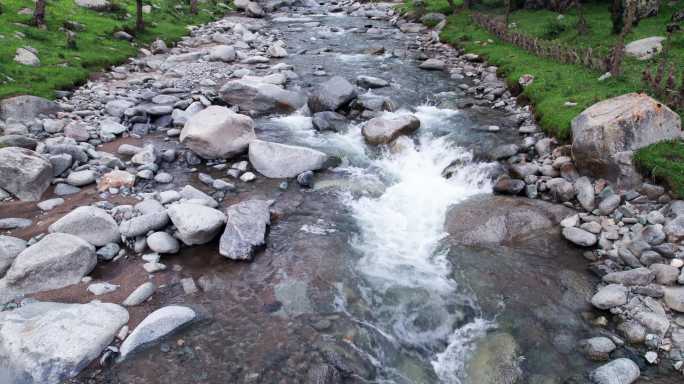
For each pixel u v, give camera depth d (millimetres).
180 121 18531
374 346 8828
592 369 8234
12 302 9211
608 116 13227
